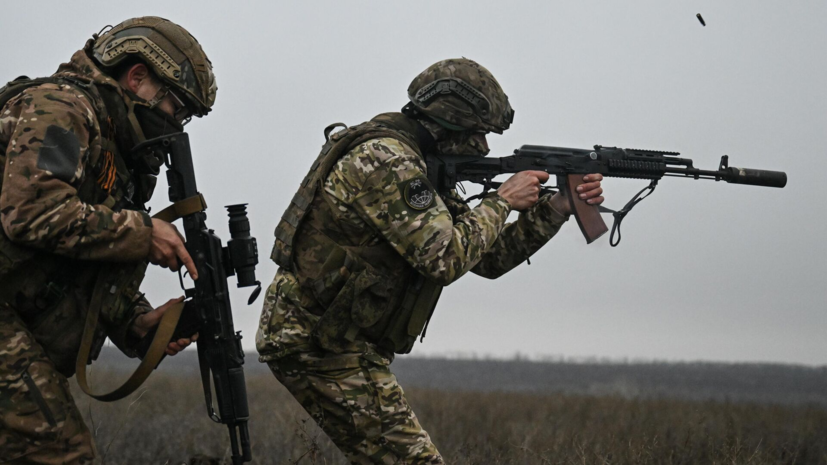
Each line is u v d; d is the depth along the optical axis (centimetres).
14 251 347
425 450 445
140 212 367
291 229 445
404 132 454
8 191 336
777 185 615
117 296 385
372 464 445
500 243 538
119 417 845
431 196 426
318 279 434
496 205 456
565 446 689
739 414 1159
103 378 1248
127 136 383
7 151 341
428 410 1034
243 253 411
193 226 402
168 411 984
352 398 439
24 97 350
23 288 359
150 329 405
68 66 386
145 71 388
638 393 2134
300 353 442
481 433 855
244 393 413
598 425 920
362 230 433
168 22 397
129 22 392
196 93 397
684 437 779
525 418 1049
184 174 396
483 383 2706
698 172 584
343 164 430
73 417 366
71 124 348
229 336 409
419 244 419
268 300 455
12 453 353
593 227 530
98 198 372
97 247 351
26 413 353
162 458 674
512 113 492
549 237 532
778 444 782
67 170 343
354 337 436
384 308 438
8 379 352
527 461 659
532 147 520
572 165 527
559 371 3775
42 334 368
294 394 452
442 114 464
